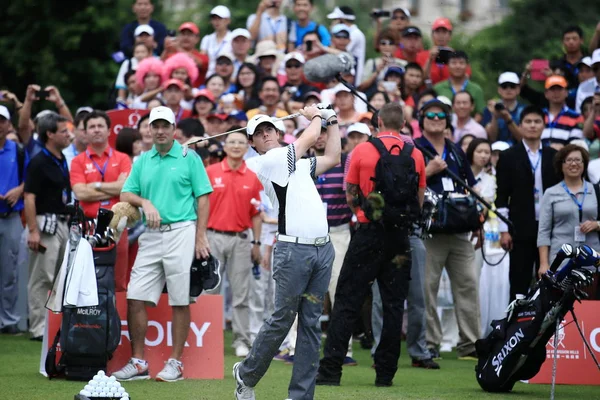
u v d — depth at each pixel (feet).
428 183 132.98
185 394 100.99
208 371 113.91
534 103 180.86
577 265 100.01
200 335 114.52
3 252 152.66
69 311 108.58
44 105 261.24
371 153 110.32
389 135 112.47
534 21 269.85
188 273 111.34
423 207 125.59
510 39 268.62
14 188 152.66
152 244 111.86
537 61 177.99
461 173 134.31
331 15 201.67
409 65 181.47
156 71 182.09
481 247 138.72
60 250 145.48
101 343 108.47
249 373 91.20
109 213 110.42
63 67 278.46
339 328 110.63
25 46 276.82
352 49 196.85
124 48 205.57
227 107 175.01
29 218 143.13
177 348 111.86
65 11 279.49
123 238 127.85
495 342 107.55
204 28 300.61
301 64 183.93
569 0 271.90
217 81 184.14
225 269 138.21
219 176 136.98
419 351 128.88
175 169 112.06
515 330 105.09
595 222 126.21
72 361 108.78
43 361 113.60
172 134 112.57
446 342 153.28
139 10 206.80
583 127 162.40
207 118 166.30
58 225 144.77
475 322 137.69
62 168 145.48
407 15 200.44
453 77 181.06
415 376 120.37
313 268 90.63
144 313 111.96
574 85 181.27
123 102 183.21
